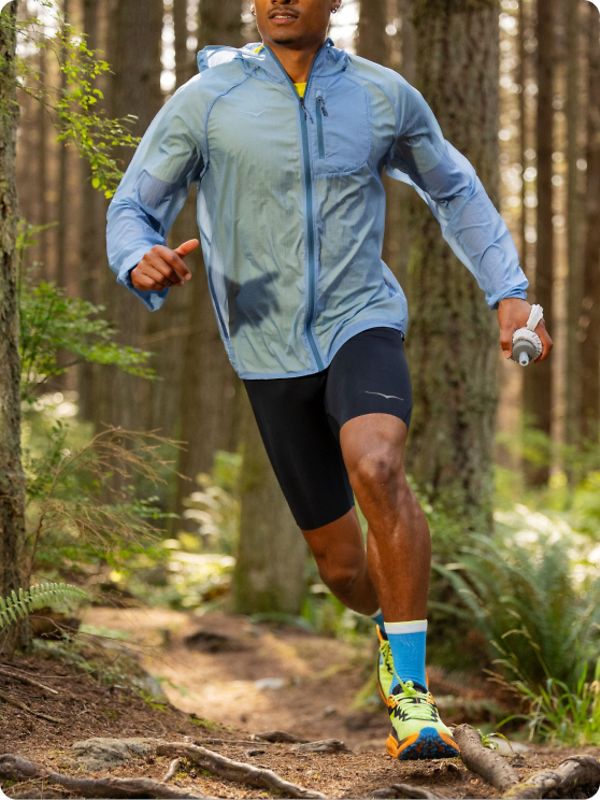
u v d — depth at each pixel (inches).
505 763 184.5
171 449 820.0
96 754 186.9
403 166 221.1
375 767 198.5
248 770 178.7
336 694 436.8
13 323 241.0
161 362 875.4
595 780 185.6
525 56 1119.0
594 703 307.1
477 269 218.4
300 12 202.1
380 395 192.5
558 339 1529.3
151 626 526.9
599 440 1122.7
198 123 205.9
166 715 251.3
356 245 205.5
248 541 627.8
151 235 202.4
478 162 405.4
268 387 211.8
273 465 220.7
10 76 236.7
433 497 409.1
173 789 166.7
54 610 277.0
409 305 418.9
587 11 1114.1
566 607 349.1
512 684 343.0
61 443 277.4
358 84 208.5
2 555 236.8
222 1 651.5
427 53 408.5
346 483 221.0
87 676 252.4
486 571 363.9
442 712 346.3
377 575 187.6
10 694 220.7
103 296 657.0
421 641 187.8
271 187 203.2
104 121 243.1
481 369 412.5
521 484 1018.1
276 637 560.1
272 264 205.3
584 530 663.1
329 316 205.5
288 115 203.8
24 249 303.4
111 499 298.4
